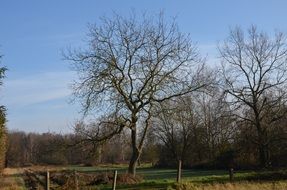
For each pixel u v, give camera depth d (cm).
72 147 3994
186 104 4119
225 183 2880
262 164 5684
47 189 2341
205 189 2598
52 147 4088
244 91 5725
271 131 5738
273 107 5681
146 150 8581
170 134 8138
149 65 3906
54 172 3338
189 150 8088
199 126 7981
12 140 11150
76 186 2931
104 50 3828
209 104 7900
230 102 5756
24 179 4053
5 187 3180
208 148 7956
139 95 3947
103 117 3922
